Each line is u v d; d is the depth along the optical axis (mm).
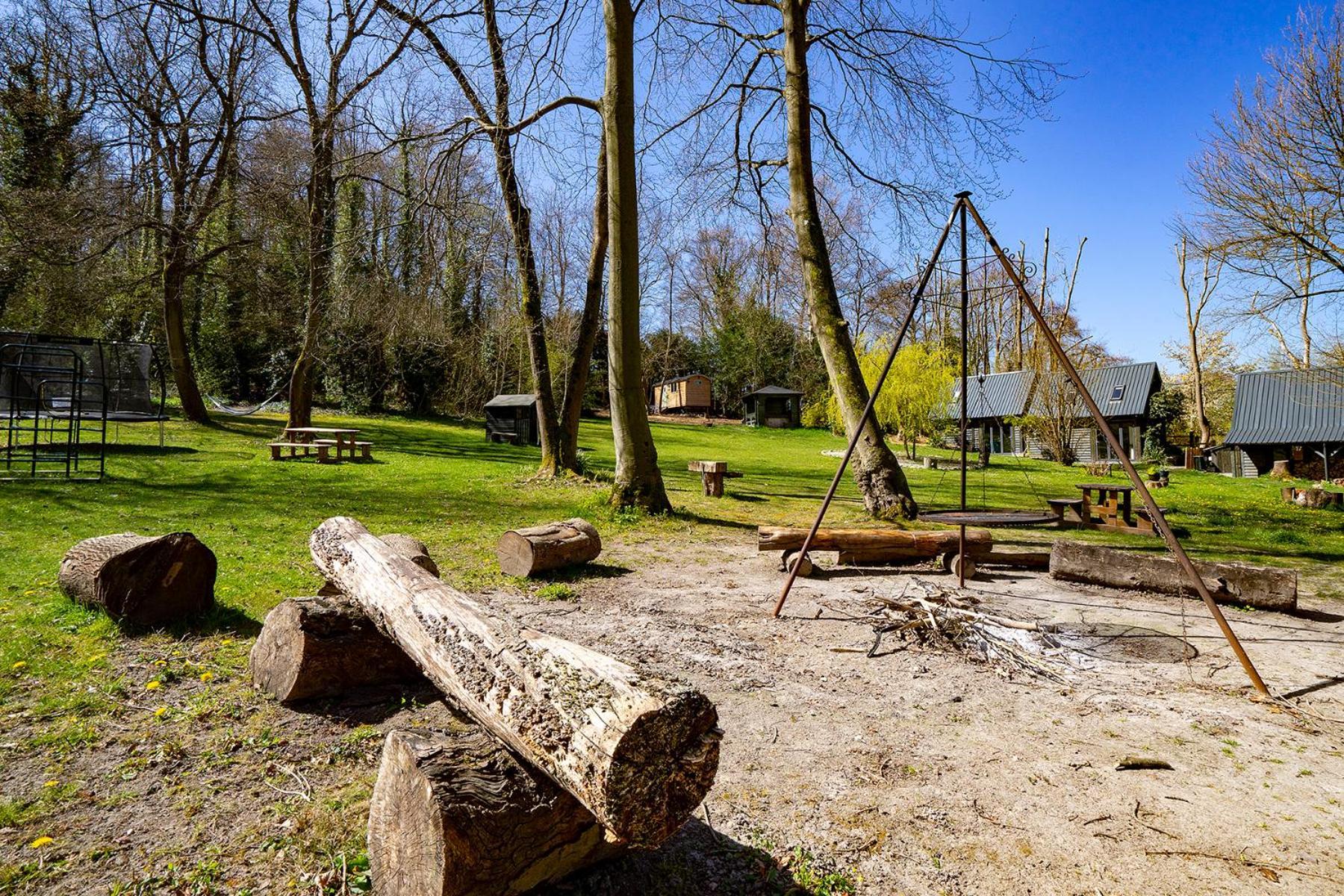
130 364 16906
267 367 30406
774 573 7629
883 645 5117
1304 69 12570
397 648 3906
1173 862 2564
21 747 3160
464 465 16844
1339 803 3008
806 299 12133
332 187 16000
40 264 19641
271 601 5449
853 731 3654
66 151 20141
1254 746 3551
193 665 4152
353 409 30516
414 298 14578
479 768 2143
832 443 35281
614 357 11211
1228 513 14266
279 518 9336
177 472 13102
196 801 2799
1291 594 6180
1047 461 31328
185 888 2305
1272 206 13281
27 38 19125
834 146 14102
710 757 1973
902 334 6312
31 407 14055
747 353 52281
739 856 2557
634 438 11227
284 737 3346
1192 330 38594
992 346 45750
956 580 7320
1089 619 5879
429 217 12492
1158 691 4289
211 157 19141
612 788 1826
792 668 4629
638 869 2449
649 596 6480
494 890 2037
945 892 2389
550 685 2117
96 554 4836
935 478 21406
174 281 20547
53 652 4234
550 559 6973
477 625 2625
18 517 8438
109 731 3352
